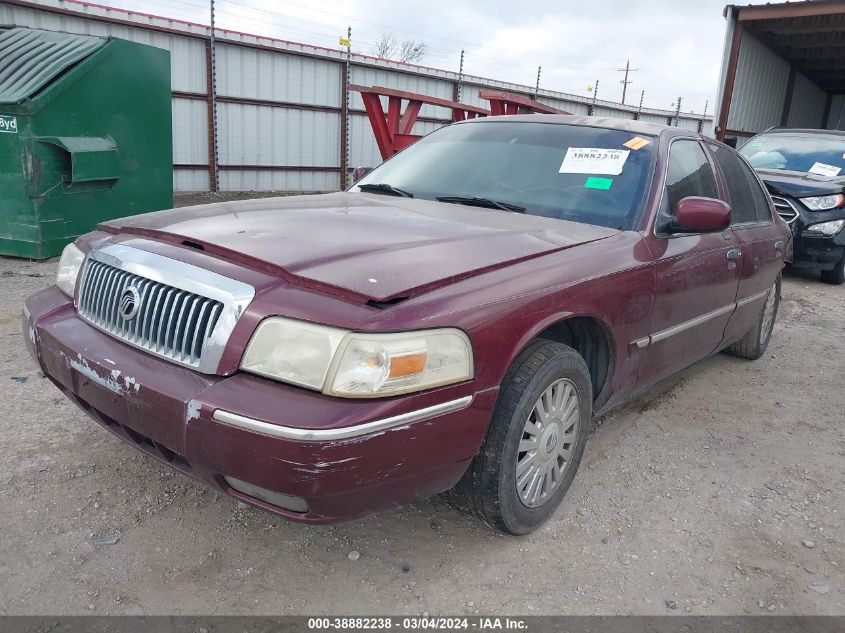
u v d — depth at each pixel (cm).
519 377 247
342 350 197
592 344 302
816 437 397
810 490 333
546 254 269
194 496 289
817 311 725
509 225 295
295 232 257
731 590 254
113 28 1341
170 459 228
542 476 273
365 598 236
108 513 273
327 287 208
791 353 561
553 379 259
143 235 264
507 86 2175
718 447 375
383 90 1009
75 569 239
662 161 346
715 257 370
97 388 232
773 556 277
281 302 208
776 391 469
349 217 288
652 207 327
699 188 381
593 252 286
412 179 375
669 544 280
